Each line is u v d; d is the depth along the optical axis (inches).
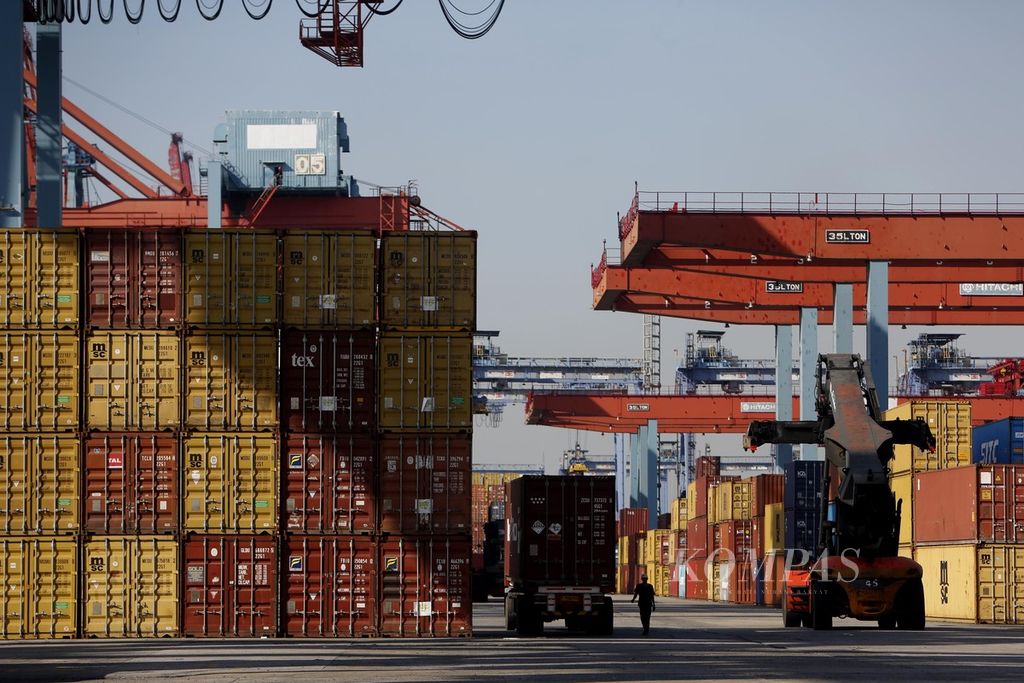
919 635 4387.3
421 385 4124.0
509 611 4960.6
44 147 5369.1
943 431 6023.6
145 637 3993.6
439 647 3604.8
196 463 4055.1
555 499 4719.5
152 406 4069.9
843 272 7687.0
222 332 4097.0
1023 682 2534.5
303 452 4079.7
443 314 4158.5
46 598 3998.5
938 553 5748.0
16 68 4972.9
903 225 6569.9
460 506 4084.6
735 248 6550.2
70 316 4094.5
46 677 2630.4
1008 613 5290.4
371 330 4131.4
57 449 4050.2
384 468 4092.0
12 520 4028.1
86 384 4077.3
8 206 4933.6
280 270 4136.3
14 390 4065.0
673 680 2571.4
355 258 4151.1
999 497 5334.6
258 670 2775.6
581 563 4687.5
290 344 4114.2
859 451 4640.8
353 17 5841.5
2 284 4101.9
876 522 4672.7
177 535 4023.1
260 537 4035.4
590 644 3873.0
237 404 4077.3
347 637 4018.2
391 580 4052.7
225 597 4013.3
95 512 4033.0
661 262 7504.9
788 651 3533.5
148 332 4092.0
